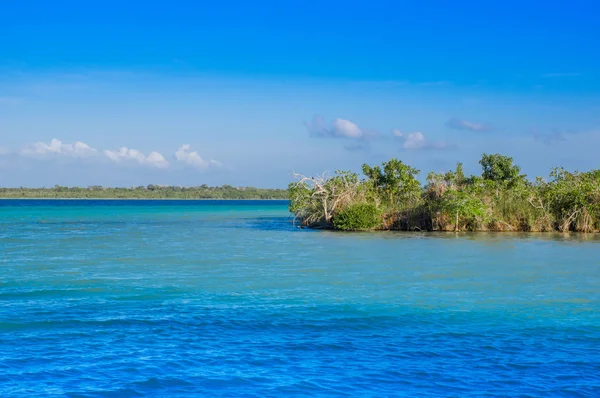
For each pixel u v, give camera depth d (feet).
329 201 188.14
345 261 99.91
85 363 42.73
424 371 41.34
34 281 77.61
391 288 72.64
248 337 49.57
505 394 37.35
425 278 80.69
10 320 54.54
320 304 62.59
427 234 158.71
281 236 157.17
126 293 68.85
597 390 37.93
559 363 42.91
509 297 66.69
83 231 180.24
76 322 54.08
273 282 77.30
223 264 96.32
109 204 614.75
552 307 61.26
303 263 97.35
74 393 37.37
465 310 59.72
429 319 55.83
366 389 38.22
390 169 188.85
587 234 157.79
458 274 84.43
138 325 53.26
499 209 171.94
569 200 168.55
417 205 173.88
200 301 64.13
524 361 43.37
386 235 156.46
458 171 183.73
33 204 592.19
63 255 109.70
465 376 40.40
